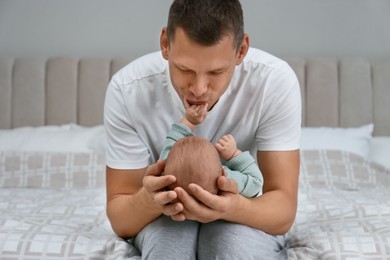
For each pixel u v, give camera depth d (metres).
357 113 2.69
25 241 1.43
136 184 1.47
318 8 2.85
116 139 1.46
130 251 1.40
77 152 2.39
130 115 1.45
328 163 2.31
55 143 2.48
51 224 1.59
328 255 1.37
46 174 2.33
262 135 1.47
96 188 2.23
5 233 1.47
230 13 1.16
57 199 2.04
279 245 1.43
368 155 2.49
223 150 1.34
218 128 1.48
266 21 2.87
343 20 2.85
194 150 1.19
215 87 1.20
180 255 1.25
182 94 1.26
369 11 2.84
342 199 1.92
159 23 2.89
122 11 2.90
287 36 2.87
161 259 1.23
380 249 1.38
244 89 1.42
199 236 1.31
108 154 1.48
